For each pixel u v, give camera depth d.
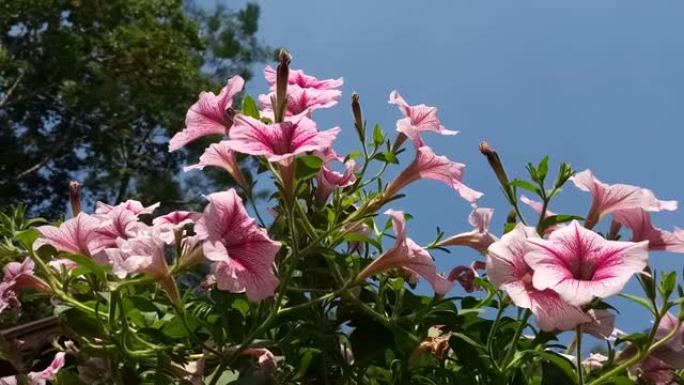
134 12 3.75
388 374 0.50
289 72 0.49
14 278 0.47
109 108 3.78
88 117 3.89
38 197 4.12
